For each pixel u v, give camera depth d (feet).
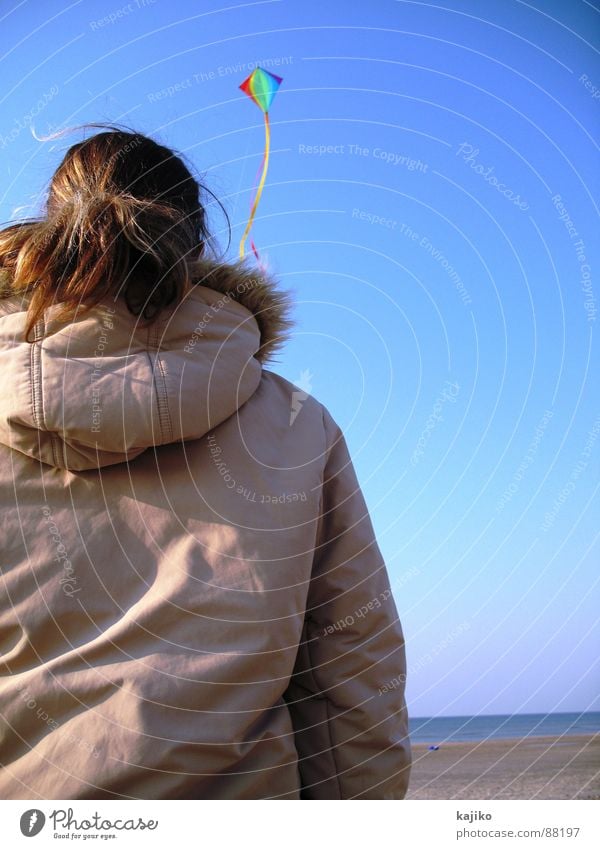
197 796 2.69
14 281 2.83
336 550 3.41
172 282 2.89
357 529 3.44
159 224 2.94
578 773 25.61
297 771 3.01
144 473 2.94
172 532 2.89
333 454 3.46
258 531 2.93
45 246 2.80
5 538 2.80
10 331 2.79
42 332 2.77
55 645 2.73
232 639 2.75
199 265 3.16
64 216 2.85
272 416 3.25
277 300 3.45
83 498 2.88
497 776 28.09
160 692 2.61
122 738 2.55
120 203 2.85
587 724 78.28
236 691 2.71
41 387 2.70
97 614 2.77
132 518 2.89
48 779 2.55
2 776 2.59
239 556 2.87
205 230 3.58
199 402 2.86
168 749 2.56
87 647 2.67
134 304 2.87
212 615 2.77
